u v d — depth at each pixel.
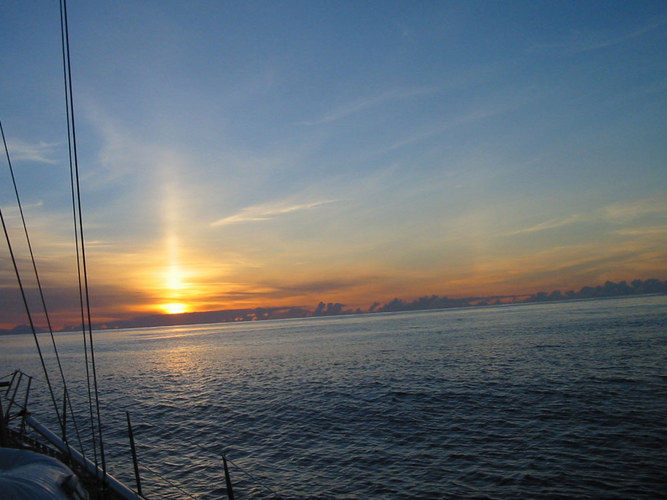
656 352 58.81
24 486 6.36
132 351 147.50
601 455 23.77
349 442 29.06
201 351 125.81
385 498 20.75
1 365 119.19
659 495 19.08
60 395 53.12
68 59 9.04
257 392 49.56
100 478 10.30
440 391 43.06
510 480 21.50
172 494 22.28
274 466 25.64
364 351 88.31
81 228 9.08
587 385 41.44
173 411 42.25
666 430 27.03
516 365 56.59
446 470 23.34
